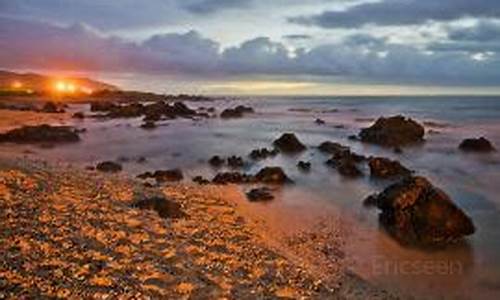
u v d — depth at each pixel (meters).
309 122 89.50
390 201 25.39
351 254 21.50
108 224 21.22
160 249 19.16
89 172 35.75
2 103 103.31
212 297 15.47
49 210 22.02
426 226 23.64
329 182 36.38
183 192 30.61
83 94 165.88
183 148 53.09
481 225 26.12
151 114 90.31
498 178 37.75
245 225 24.67
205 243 20.84
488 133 67.94
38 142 54.09
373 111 126.94
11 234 18.11
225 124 82.81
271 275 18.14
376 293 17.62
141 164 43.12
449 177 38.38
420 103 179.12
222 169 41.28
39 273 15.16
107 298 14.26
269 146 54.75
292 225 25.41
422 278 19.20
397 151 51.78
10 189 24.48
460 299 17.47
